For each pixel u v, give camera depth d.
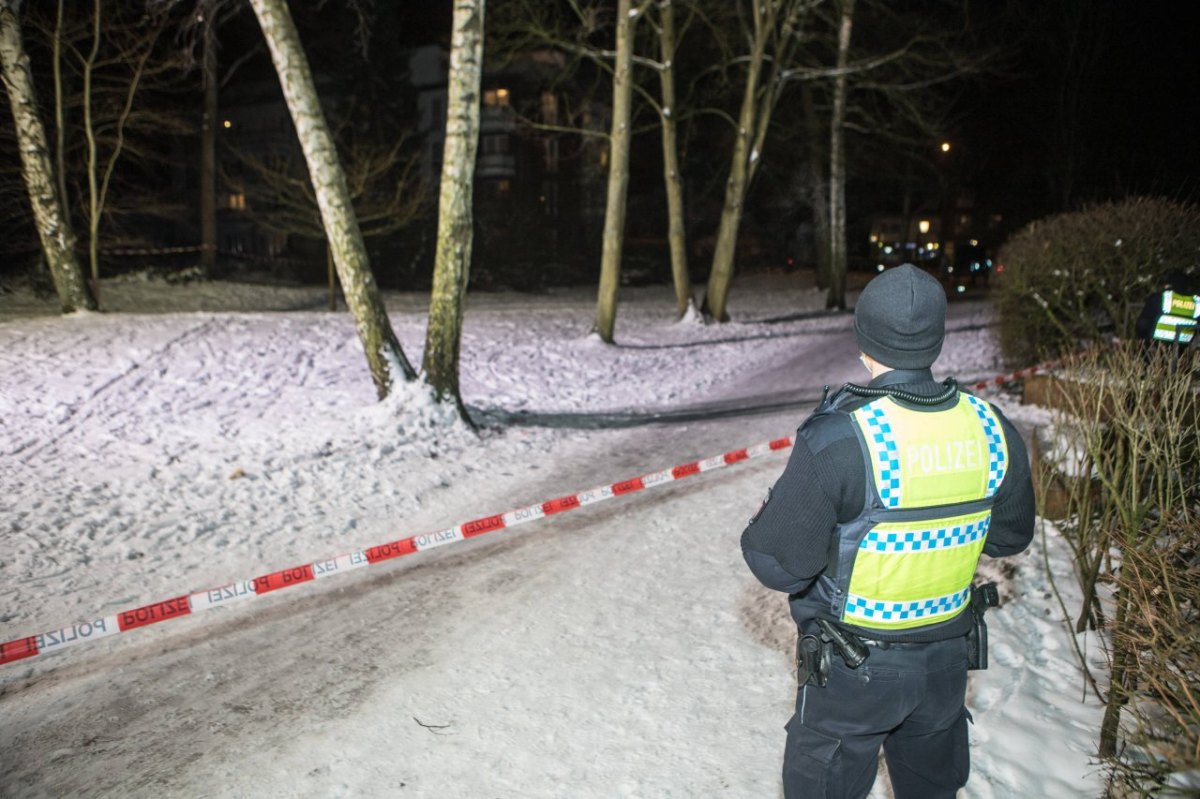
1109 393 4.44
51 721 4.02
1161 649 2.90
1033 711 3.71
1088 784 3.21
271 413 10.81
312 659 4.59
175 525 6.80
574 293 37.91
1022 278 10.06
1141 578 3.03
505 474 8.41
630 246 47.81
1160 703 2.85
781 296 34.56
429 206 35.94
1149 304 5.71
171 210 34.62
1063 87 31.39
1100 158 32.09
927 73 23.17
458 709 4.03
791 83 29.72
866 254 52.91
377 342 9.96
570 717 3.94
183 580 5.74
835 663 2.21
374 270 36.88
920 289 2.19
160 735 3.88
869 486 2.10
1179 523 3.31
